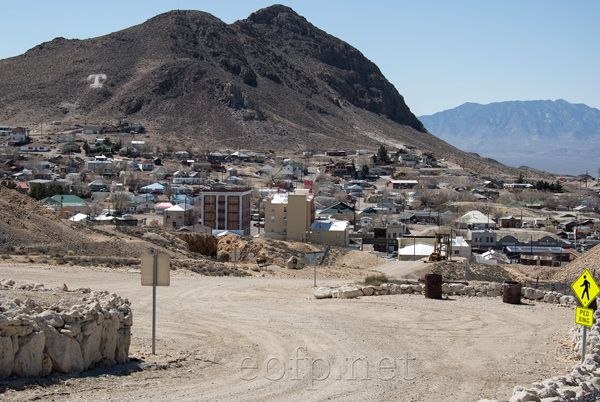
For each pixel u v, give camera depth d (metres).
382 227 109.31
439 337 19.66
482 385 14.70
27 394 11.38
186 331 19.69
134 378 13.63
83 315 13.63
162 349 17.03
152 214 129.12
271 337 19.03
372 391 13.84
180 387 13.32
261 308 24.42
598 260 44.47
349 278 47.69
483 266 63.50
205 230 87.25
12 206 46.78
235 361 16.05
